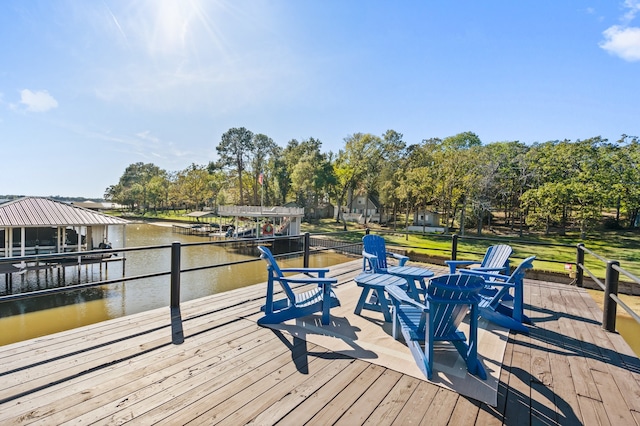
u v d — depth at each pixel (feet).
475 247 72.18
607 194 75.77
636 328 23.22
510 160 91.45
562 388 7.19
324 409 6.10
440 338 7.70
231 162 157.79
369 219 129.70
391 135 118.42
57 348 8.48
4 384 6.71
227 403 6.23
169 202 219.41
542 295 15.72
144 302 40.88
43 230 62.49
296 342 9.25
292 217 103.81
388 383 7.14
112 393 6.50
